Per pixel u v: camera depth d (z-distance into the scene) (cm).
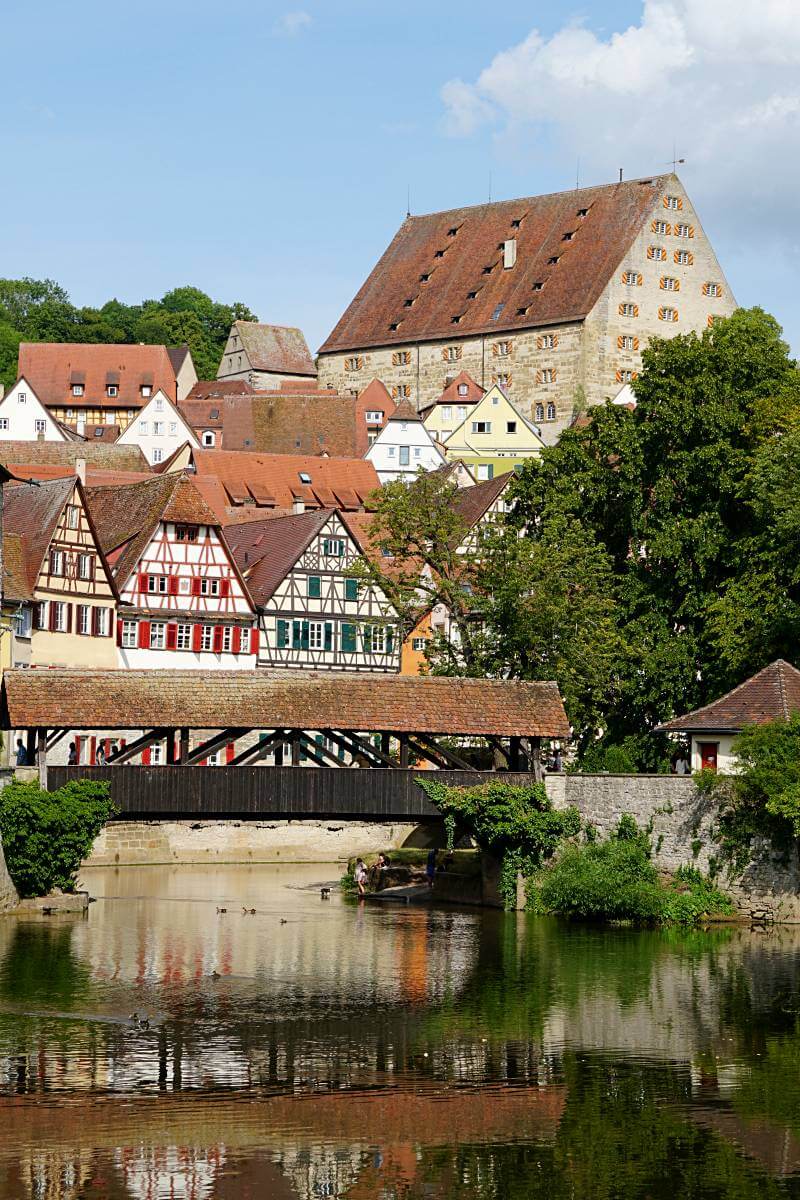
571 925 6831
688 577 8494
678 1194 3603
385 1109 4094
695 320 18638
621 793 7162
